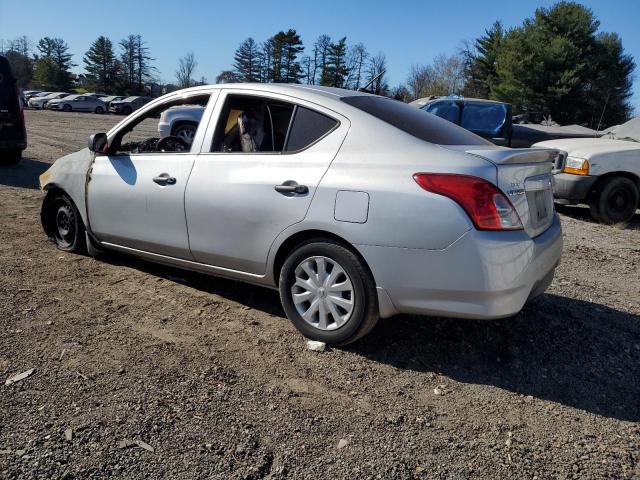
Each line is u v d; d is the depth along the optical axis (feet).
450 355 11.54
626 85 161.58
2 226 19.54
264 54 237.45
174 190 13.11
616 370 11.40
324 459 8.13
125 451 7.94
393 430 8.92
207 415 8.94
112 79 296.92
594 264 19.29
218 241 12.48
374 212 10.27
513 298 10.08
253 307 13.53
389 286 10.34
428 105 33.17
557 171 26.71
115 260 16.51
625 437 9.11
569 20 153.89
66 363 10.23
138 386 9.61
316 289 11.31
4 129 31.22
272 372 10.45
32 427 8.30
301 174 11.23
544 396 10.26
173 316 12.74
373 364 10.99
